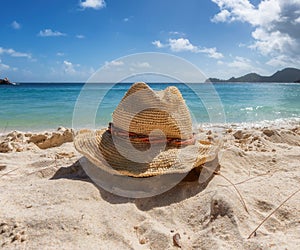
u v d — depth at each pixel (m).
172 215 0.39
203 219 0.37
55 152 0.70
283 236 0.32
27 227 0.33
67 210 0.37
